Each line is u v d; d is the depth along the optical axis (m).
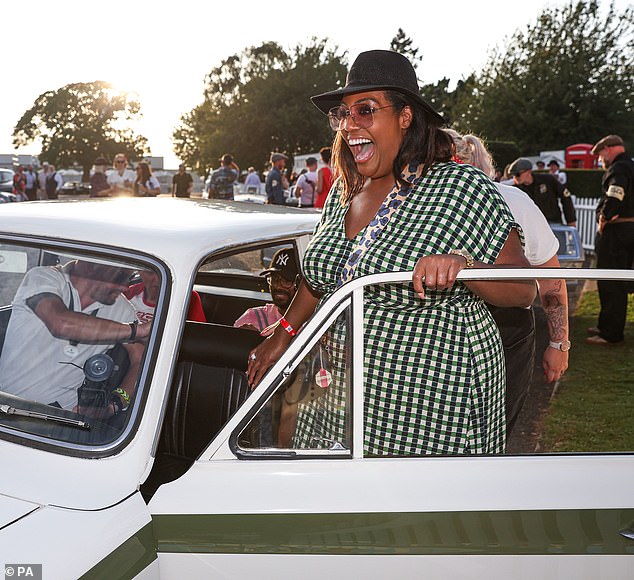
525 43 37.50
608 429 2.44
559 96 35.97
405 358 2.06
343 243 2.26
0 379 2.16
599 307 2.72
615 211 6.88
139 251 2.22
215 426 2.51
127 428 2.00
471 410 2.09
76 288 2.21
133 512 1.88
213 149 59.31
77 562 1.74
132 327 2.12
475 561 1.93
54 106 100.94
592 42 36.38
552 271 1.98
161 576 1.91
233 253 2.81
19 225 2.35
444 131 2.20
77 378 2.10
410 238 2.08
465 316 2.08
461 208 2.06
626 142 36.38
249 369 2.42
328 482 1.93
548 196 8.34
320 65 58.28
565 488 1.98
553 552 1.95
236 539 1.90
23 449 1.99
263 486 1.92
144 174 15.18
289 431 1.97
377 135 2.13
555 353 2.57
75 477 1.93
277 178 14.32
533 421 2.50
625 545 1.96
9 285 2.28
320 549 1.90
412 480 1.96
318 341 1.96
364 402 2.10
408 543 1.91
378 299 2.04
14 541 1.74
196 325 2.59
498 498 1.95
